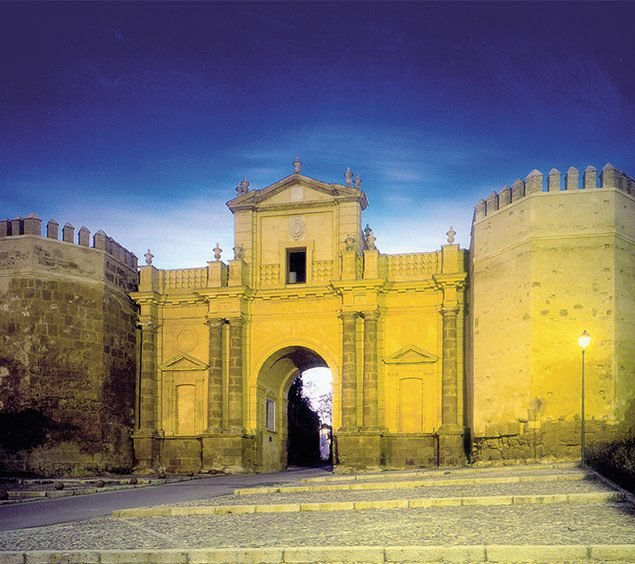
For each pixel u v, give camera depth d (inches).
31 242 1371.8
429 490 823.7
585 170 1195.9
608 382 1118.4
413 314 1487.5
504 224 1259.8
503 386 1211.9
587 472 853.8
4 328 1344.7
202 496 914.1
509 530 514.9
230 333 1519.4
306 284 1530.5
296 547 473.1
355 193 1531.7
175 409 1549.0
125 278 1560.0
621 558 434.9
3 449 1291.8
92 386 1411.2
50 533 590.9
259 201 1576.0
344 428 1430.9
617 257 1159.0
